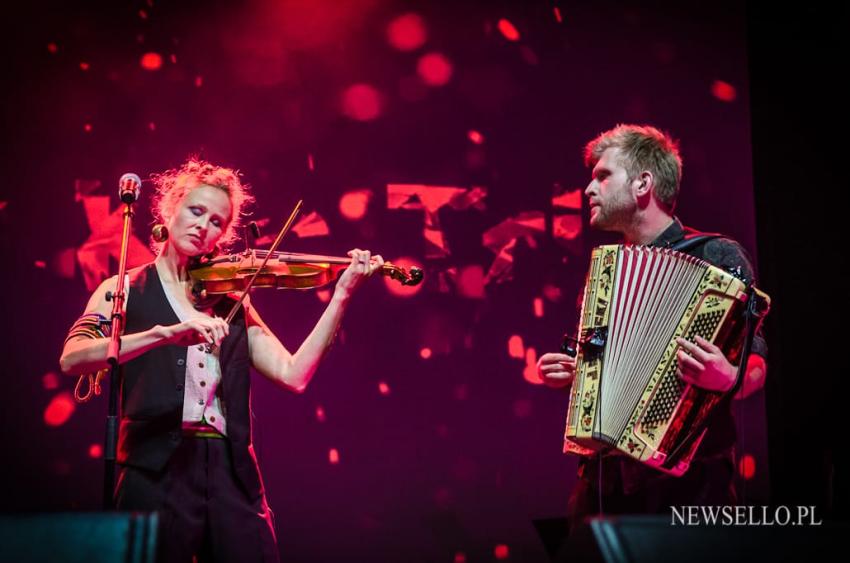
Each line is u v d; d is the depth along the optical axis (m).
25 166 4.48
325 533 4.52
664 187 3.10
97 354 2.73
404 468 4.64
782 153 4.80
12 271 4.41
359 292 4.74
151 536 1.83
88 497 4.36
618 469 2.85
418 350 4.74
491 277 4.83
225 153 4.67
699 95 4.98
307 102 4.78
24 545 1.79
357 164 4.78
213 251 3.12
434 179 4.84
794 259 4.71
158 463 2.72
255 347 3.07
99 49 4.61
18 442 4.34
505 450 4.72
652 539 1.86
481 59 4.94
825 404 4.54
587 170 4.95
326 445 4.61
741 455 4.43
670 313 2.75
